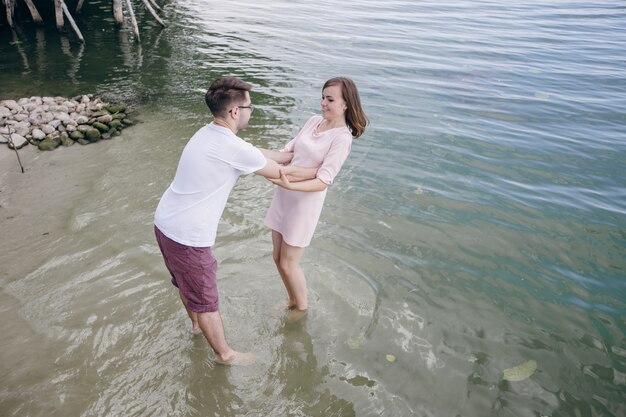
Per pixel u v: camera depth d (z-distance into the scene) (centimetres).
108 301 367
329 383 313
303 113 719
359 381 316
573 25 1419
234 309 368
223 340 308
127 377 307
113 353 324
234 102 265
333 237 454
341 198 515
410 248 446
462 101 801
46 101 697
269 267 413
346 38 1152
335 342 345
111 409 287
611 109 793
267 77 865
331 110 299
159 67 893
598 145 666
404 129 681
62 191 502
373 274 412
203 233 272
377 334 353
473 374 326
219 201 275
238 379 312
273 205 336
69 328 340
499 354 343
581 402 311
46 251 414
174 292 380
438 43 1156
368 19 1372
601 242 469
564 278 421
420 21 1382
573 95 852
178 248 272
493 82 901
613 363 341
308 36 1152
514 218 498
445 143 648
